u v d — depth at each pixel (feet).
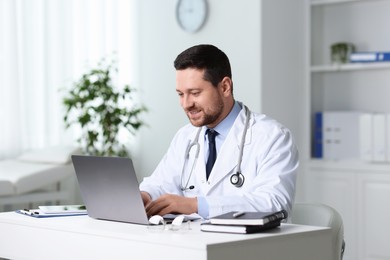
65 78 15.87
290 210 7.26
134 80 16.56
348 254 14.06
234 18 14.53
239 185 7.64
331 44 15.25
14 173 13.17
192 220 7.07
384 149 13.48
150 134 16.29
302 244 6.25
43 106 15.61
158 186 8.34
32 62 15.47
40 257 6.97
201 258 5.49
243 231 6.00
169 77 15.88
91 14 16.29
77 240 6.57
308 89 14.82
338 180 14.21
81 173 7.14
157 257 5.83
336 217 7.70
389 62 13.87
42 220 7.14
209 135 8.05
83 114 15.21
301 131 14.89
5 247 7.38
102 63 16.47
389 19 14.49
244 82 14.34
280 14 14.44
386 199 13.50
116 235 6.19
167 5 15.85
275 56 14.32
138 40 16.46
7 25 15.03
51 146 14.60
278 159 7.51
